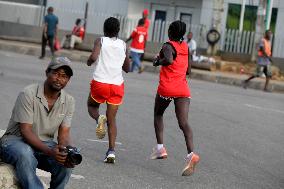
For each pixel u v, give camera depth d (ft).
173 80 57.98
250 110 103.30
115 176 54.19
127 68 60.85
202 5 205.98
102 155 61.82
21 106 37.27
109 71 59.16
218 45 190.08
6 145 37.06
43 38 163.94
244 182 56.29
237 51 190.90
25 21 217.77
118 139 70.33
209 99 112.47
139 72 152.15
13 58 155.74
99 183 51.44
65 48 194.39
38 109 37.45
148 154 64.49
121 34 204.23
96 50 59.26
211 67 174.19
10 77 112.68
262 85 153.58
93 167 56.49
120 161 60.23
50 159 38.22
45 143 38.11
